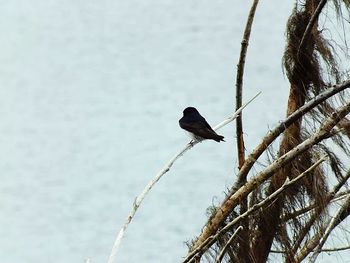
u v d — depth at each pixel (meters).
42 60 100.06
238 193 8.23
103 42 109.12
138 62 95.19
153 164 56.94
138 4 133.88
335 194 8.36
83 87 84.06
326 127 8.08
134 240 41.38
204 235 8.23
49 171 56.12
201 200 46.28
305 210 8.39
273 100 64.12
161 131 65.44
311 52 9.22
